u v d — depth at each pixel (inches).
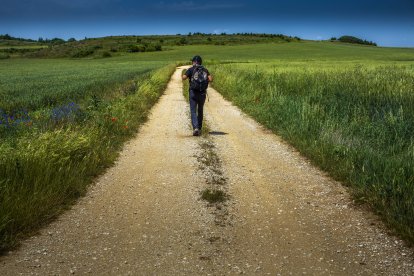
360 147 271.3
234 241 155.2
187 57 4320.9
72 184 210.7
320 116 388.5
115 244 152.3
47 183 199.0
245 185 226.4
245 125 436.5
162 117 505.0
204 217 179.5
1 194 171.5
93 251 146.3
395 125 323.0
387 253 143.7
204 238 157.8
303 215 181.8
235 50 5216.5
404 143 284.7
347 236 158.9
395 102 449.1
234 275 129.8
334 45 6476.4
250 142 343.6
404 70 963.3
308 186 223.1
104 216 180.5
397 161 227.5
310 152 284.2
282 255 143.7
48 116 377.1
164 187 222.2
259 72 1023.6
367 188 202.7
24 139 263.6
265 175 245.3
